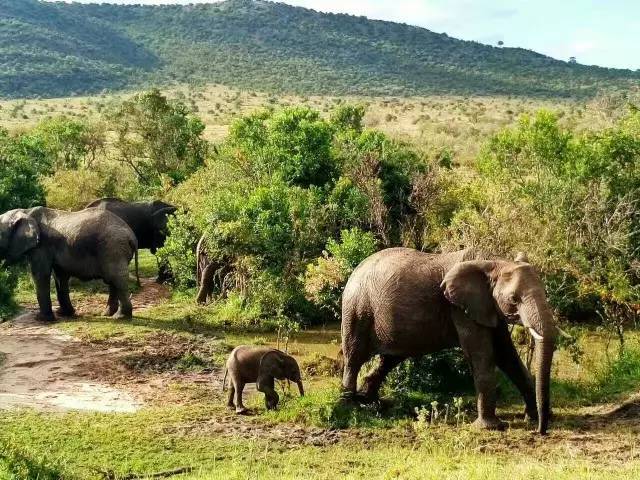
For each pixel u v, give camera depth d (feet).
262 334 60.85
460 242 52.85
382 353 42.32
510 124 232.32
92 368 51.47
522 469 30.71
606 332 57.06
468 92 503.61
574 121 188.24
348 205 68.28
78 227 65.77
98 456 35.37
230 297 67.05
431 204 67.82
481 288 38.68
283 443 37.60
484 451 35.29
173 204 93.66
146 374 50.62
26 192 90.79
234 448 36.70
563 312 59.00
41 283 65.72
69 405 43.78
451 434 37.99
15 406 42.88
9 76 462.60
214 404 44.55
